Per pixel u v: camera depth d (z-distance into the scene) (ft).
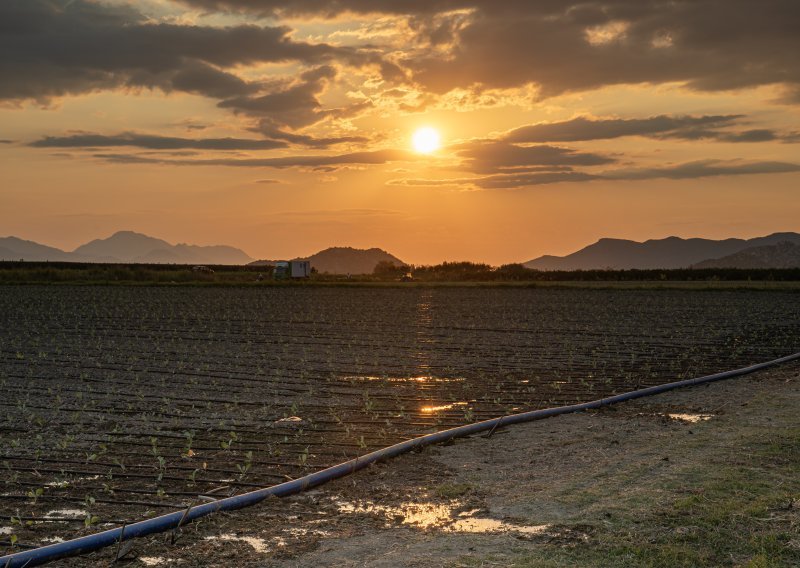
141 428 48.44
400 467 39.06
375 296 199.21
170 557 27.22
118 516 31.99
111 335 104.12
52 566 26.73
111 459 40.91
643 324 121.39
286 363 78.07
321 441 44.68
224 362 78.74
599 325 119.75
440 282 286.46
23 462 40.34
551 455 40.65
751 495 31.96
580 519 29.94
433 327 116.88
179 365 75.92
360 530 29.68
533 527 29.48
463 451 42.19
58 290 211.00
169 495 34.81
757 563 24.86
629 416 51.19
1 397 58.80
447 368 74.90
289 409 54.65
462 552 26.84
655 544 27.09
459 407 55.21
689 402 56.29
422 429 47.98
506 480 36.14
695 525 28.73
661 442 42.57
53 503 33.73
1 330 109.60
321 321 126.62
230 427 48.73
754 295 196.24
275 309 152.56
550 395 60.08
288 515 31.78
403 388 63.62
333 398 58.90
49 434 46.73
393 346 93.09
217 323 122.52
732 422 47.57
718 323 122.31
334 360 80.64
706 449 40.22
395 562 26.02
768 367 73.92
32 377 68.59
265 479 37.14
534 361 79.97
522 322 125.39
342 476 37.32
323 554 27.04
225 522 30.83
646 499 31.96
